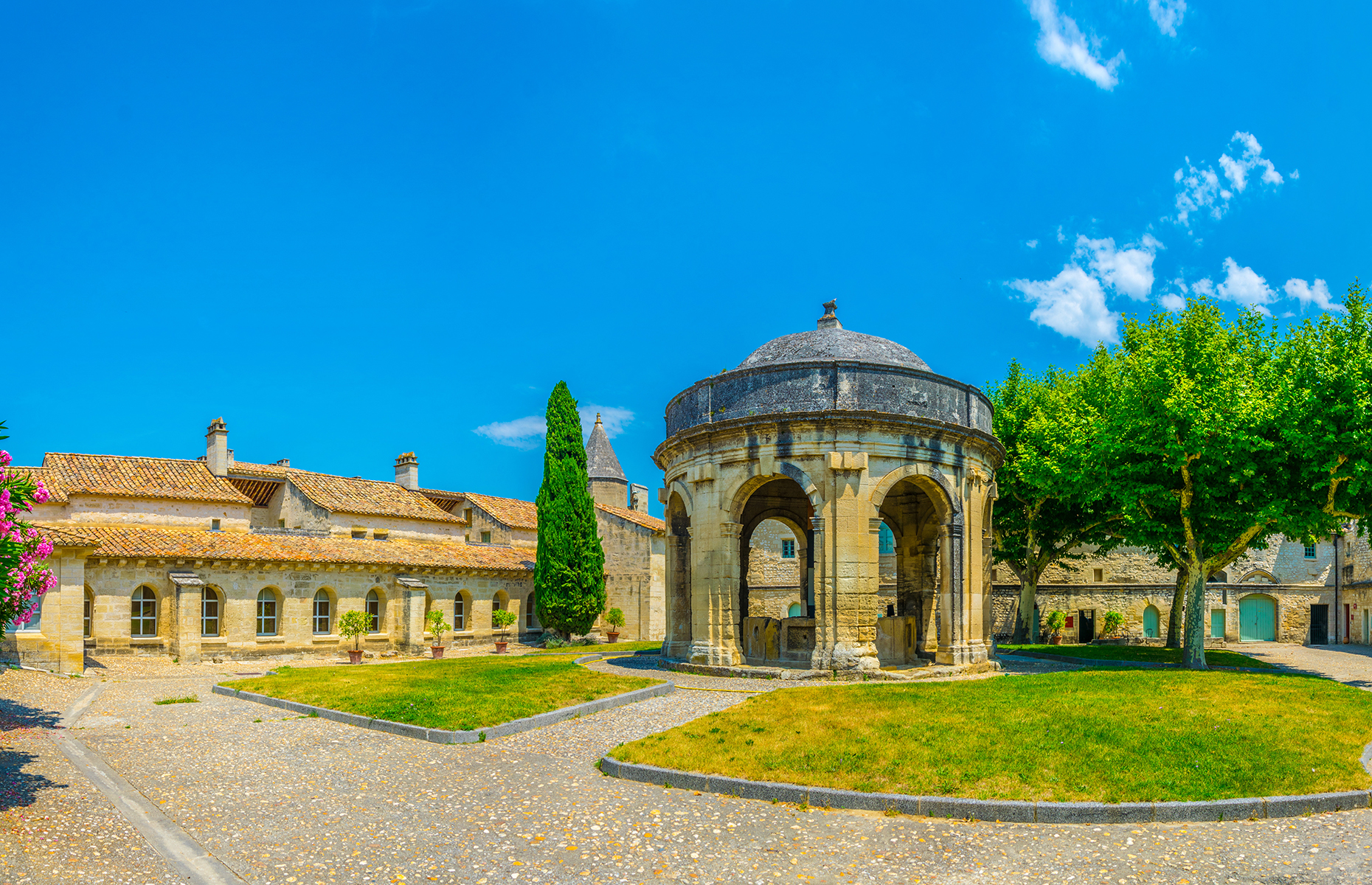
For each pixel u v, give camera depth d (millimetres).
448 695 18281
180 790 11859
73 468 37031
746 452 23375
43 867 8727
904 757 12516
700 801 11438
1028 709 15594
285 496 45375
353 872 8961
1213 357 25172
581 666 25594
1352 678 25078
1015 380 39875
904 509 30000
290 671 25719
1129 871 9070
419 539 46031
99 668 27641
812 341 25641
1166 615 46750
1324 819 10633
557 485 43094
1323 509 24000
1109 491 26500
